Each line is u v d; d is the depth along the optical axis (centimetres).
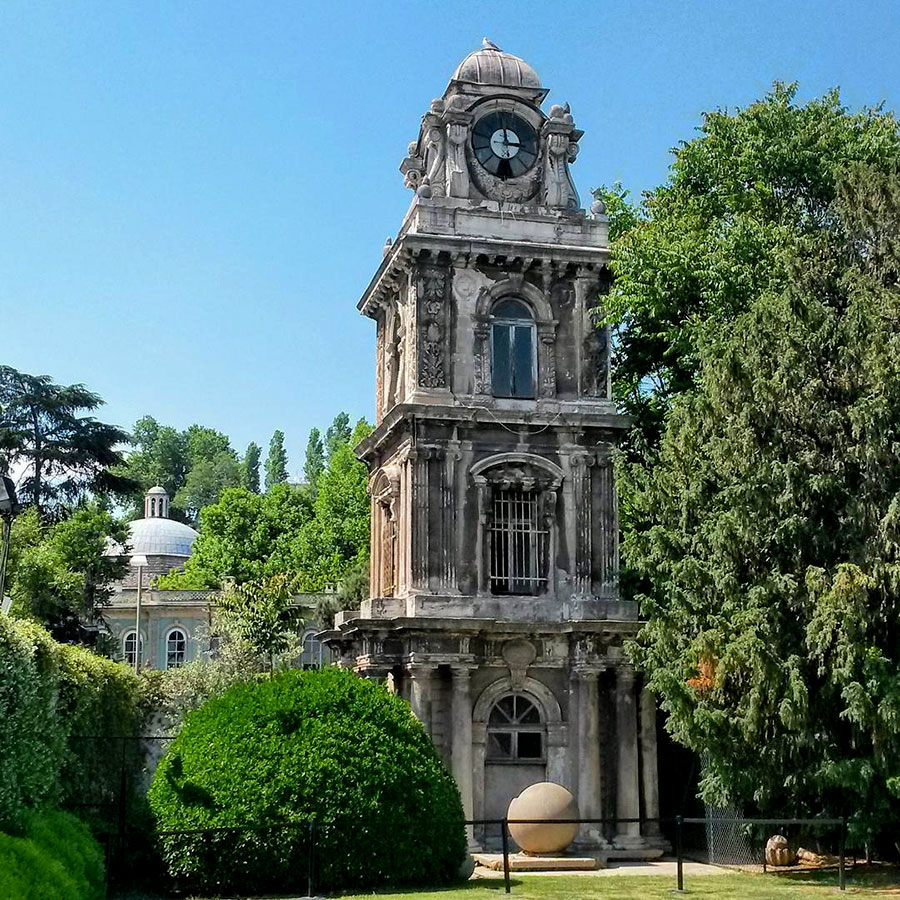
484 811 4012
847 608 3106
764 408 3441
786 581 3291
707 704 3381
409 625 3934
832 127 4912
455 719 3962
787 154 4819
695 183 5084
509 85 4469
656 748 4216
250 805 2878
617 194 5478
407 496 4172
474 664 4006
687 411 3766
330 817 2895
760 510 3372
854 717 3088
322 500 9494
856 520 3281
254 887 2867
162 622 8669
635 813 4016
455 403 4216
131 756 3831
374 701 3112
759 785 3306
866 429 3244
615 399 5022
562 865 3559
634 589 4347
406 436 4206
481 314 4291
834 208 3803
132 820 3059
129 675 3962
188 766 2970
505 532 4247
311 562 9306
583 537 4250
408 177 4553
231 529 9938
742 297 4191
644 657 3747
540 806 3625
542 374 4325
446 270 4278
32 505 7012
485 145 4434
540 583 4228
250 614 6219
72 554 6912
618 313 4412
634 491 4041
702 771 3653
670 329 4478
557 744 4091
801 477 3331
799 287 3647
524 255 4297
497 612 4097
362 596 6338
